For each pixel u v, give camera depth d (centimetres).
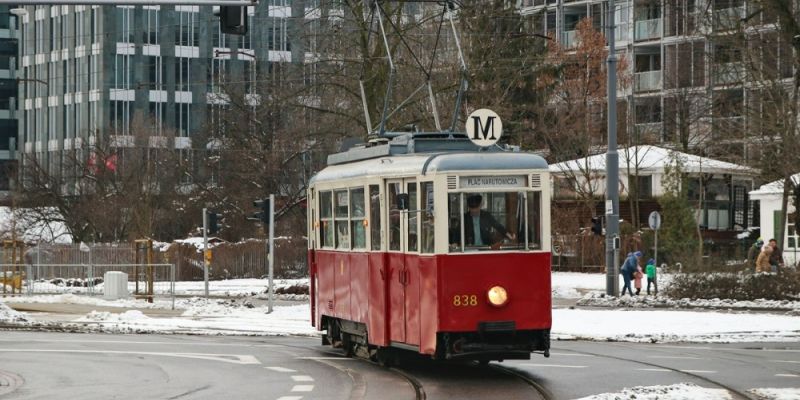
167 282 6938
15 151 16412
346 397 2177
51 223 10238
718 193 8975
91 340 3606
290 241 8644
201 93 14012
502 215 2442
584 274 7706
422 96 6006
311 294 3234
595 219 5503
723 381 2406
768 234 7781
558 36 10062
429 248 2431
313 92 6341
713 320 4162
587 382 2384
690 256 6316
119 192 9469
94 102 13888
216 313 4841
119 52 13788
